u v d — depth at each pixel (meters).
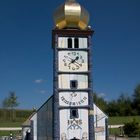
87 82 59.75
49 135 61.19
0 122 138.25
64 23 61.59
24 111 158.50
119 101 173.62
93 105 60.66
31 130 61.62
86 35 60.50
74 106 59.09
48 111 61.69
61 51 59.88
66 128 58.62
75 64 59.81
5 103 154.50
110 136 93.44
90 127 58.75
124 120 133.38
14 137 90.81
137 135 93.44
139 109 169.88
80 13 61.16
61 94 59.19
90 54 60.09
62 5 61.59
